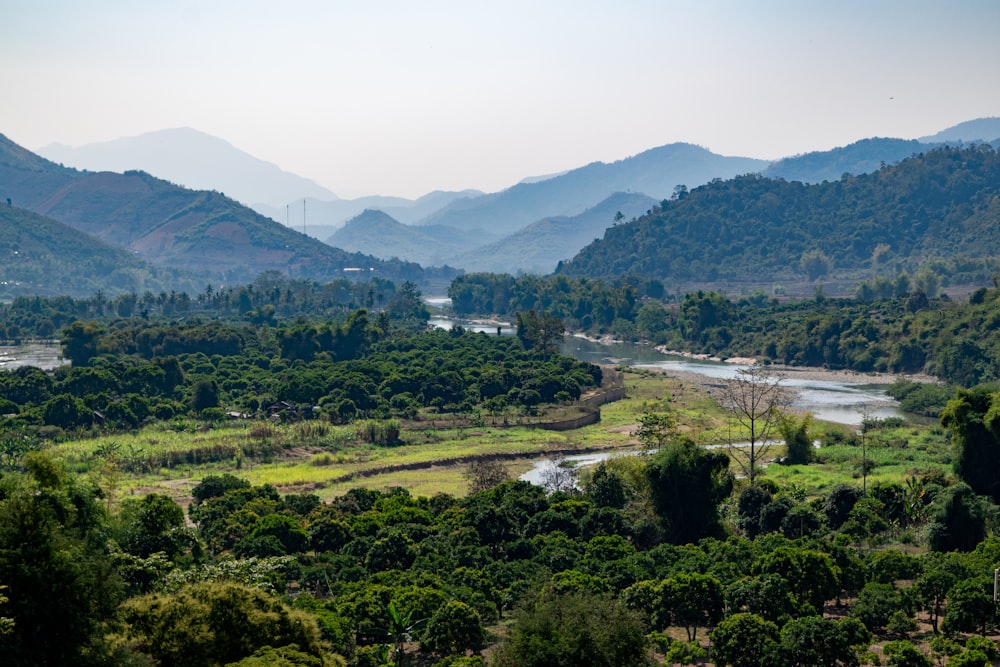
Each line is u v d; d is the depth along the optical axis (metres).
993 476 97.75
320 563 73.94
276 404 162.38
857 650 56.16
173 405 162.25
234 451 131.25
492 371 187.88
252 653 46.84
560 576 68.25
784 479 116.00
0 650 38.25
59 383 170.12
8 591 39.94
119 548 58.12
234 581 52.47
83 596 41.84
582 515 87.81
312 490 113.81
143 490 110.19
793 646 55.25
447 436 148.25
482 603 66.12
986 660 53.28
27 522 41.91
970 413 98.81
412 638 62.47
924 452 132.12
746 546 76.00
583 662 49.09
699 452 89.31
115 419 149.75
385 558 74.31
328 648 53.78
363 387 169.00
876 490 93.31
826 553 71.00
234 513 86.44
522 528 85.75
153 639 45.88
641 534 85.38
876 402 188.00
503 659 51.19
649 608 64.81
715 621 65.06
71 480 57.44
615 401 186.25
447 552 76.81
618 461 96.62
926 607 64.81
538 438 147.50
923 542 82.88
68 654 40.91
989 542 74.38
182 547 66.25
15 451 122.62
